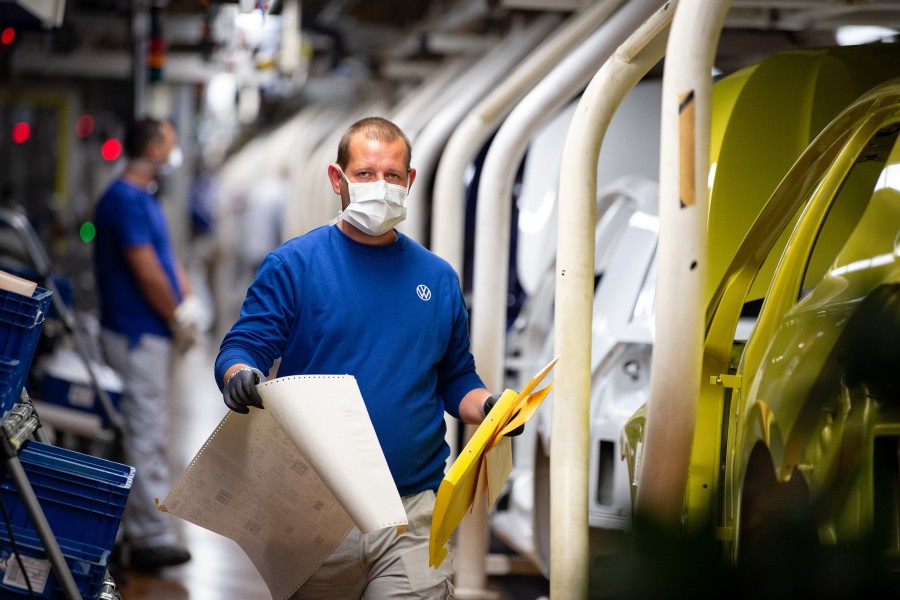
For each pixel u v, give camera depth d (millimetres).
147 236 11977
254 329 5641
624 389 8875
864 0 11461
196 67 24031
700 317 5168
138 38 18250
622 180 11117
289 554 5742
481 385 6133
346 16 22234
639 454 7309
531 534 10594
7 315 5332
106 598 5879
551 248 13305
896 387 4359
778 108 8484
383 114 22781
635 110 12562
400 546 5730
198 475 5504
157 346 12031
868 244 5574
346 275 5766
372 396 5664
